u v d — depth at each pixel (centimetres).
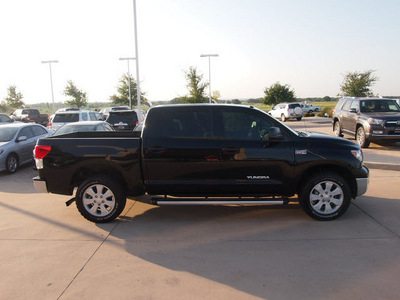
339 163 493
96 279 345
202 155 493
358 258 381
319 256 387
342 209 496
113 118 1486
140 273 356
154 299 307
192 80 3450
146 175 503
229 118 504
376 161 921
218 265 371
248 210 561
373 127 1146
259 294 313
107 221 507
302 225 486
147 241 440
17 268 371
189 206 589
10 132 1006
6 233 475
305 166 493
